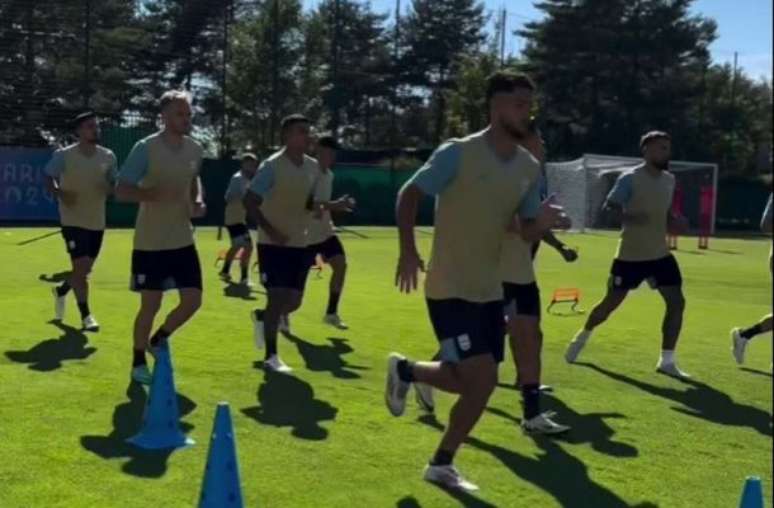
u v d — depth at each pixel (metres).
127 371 7.88
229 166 33.88
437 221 5.36
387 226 37.12
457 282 5.29
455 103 49.56
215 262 18.64
